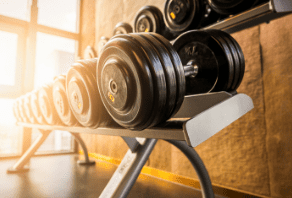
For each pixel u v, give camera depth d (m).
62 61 6.38
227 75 1.08
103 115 0.89
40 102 1.42
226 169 1.86
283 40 1.57
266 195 1.61
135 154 1.02
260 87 1.69
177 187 2.07
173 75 0.66
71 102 0.97
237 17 1.07
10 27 3.47
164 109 0.65
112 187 0.98
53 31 3.93
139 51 0.62
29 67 3.49
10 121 3.71
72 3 4.35
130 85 0.64
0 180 2.20
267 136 1.63
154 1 2.66
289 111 1.52
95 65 0.90
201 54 1.16
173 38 1.78
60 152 3.94
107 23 3.60
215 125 0.70
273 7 0.90
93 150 3.68
